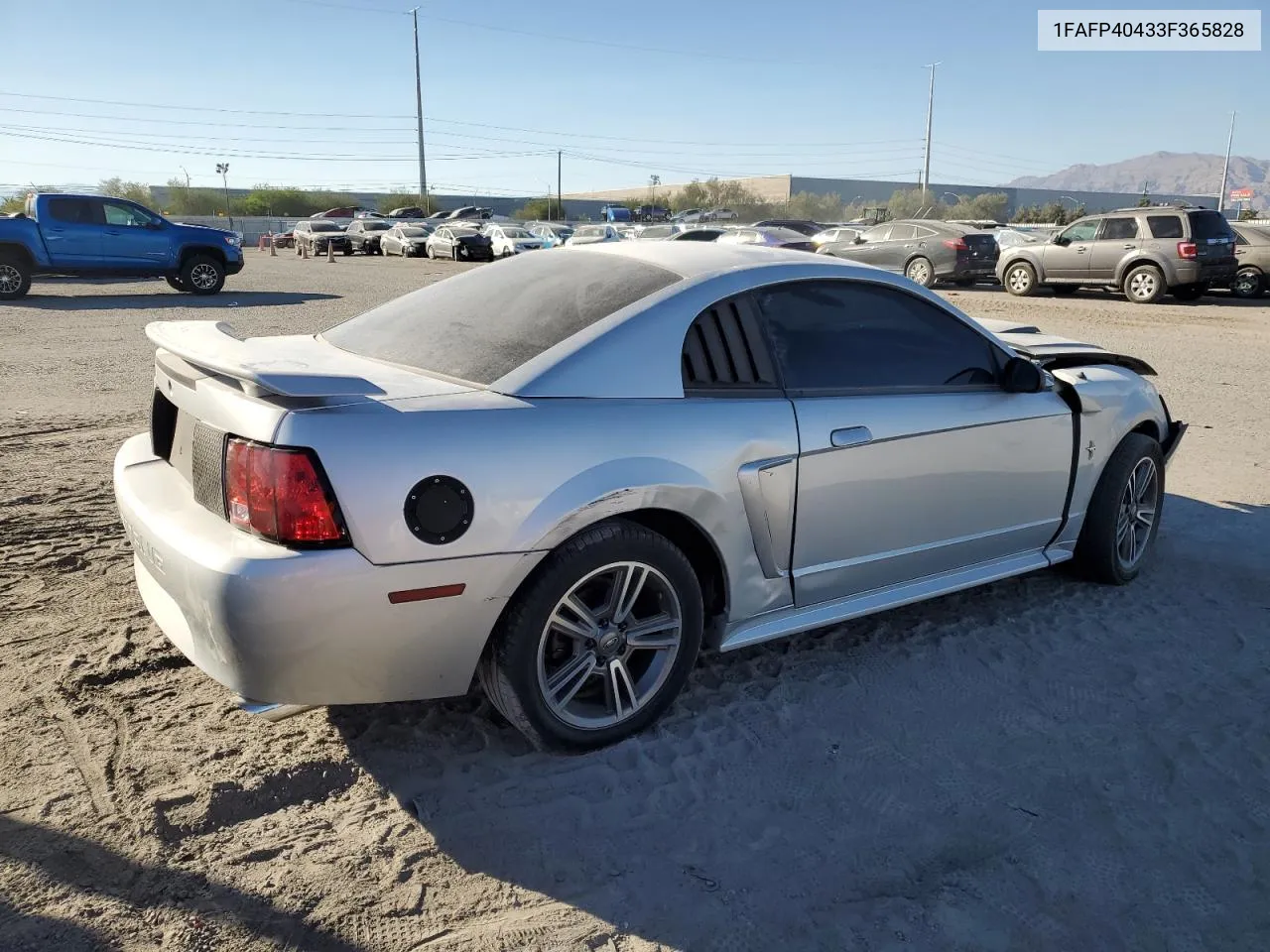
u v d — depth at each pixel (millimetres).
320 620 2414
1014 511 3930
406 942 2205
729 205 85000
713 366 3086
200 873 2387
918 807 2768
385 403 2562
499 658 2723
